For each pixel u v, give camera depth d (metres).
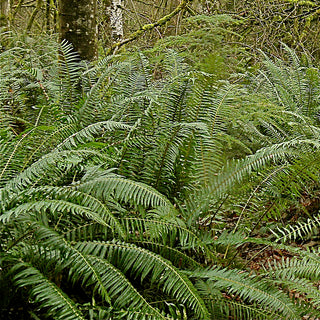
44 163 2.41
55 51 5.61
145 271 2.34
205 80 3.24
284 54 8.88
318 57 9.57
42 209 2.44
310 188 4.20
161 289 2.65
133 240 2.69
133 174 3.06
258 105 4.28
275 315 2.43
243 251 3.39
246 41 9.23
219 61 3.21
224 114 3.30
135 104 3.48
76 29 5.04
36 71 3.89
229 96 3.43
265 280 2.57
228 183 2.80
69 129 3.02
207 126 3.27
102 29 9.15
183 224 2.63
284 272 2.69
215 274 2.50
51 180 2.77
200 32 4.45
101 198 2.66
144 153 3.05
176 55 4.23
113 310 2.27
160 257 2.40
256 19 8.77
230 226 3.46
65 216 2.61
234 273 2.57
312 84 5.36
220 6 9.77
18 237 2.37
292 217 4.05
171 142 3.05
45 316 2.15
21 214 2.34
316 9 9.00
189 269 2.76
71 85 4.03
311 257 2.66
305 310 2.47
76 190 2.54
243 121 4.33
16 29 9.59
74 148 2.87
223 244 2.95
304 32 9.38
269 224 3.76
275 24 9.34
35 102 4.68
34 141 2.87
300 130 4.51
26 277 2.22
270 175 3.14
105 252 2.45
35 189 2.34
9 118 4.08
